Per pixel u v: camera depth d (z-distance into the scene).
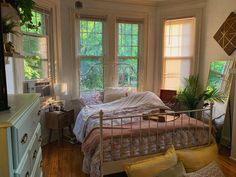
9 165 0.92
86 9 4.08
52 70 3.85
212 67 3.87
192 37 4.23
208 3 3.97
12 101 1.36
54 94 3.70
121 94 4.08
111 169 2.27
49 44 3.79
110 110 3.20
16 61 2.96
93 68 4.32
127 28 4.46
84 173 2.66
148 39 4.54
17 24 1.71
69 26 3.99
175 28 4.40
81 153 3.31
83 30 4.17
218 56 3.78
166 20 4.45
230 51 3.50
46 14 3.64
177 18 4.33
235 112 2.97
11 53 1.50
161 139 2.44
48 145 3.65
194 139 2.59
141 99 3.56
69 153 3.31
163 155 2.23
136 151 2.35
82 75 4.27
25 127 1.14
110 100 4.03
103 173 2.23
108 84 4.43
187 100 3.99
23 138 1.08
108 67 4.38
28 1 1.70
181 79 4.44
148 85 4.66
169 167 2.03
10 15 1.50
